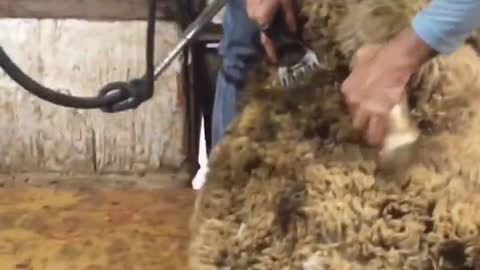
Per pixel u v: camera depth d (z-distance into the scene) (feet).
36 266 5.04
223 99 5.51
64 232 5.48
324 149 3.74
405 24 3.73
